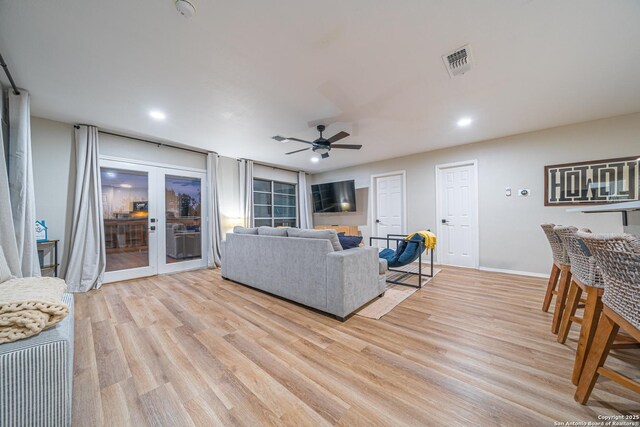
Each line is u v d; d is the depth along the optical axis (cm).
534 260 370
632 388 101
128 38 171
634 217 211
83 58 193
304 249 248
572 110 294
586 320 130
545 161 359
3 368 86
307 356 165
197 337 192
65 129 321
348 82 230
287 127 345
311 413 118
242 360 161
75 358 163
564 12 151
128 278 369
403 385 136
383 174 547
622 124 308
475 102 273
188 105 275
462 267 433
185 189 447
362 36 171
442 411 117
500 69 211
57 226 313
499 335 190
